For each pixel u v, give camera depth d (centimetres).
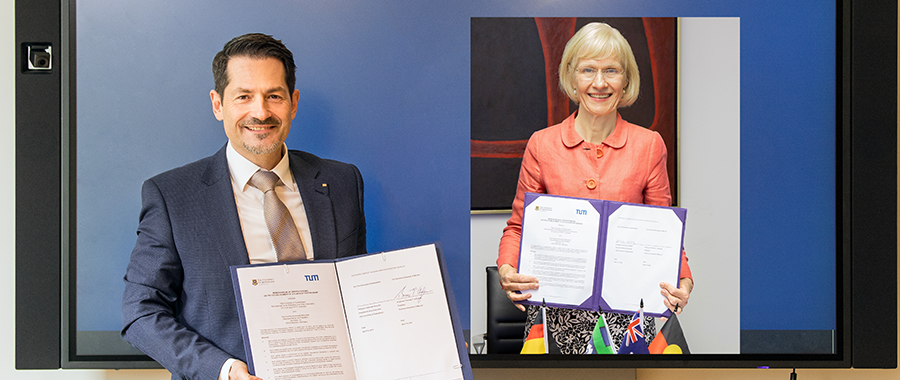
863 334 148
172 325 123
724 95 150
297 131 148
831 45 151
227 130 137
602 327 146
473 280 148
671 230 146
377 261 127
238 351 126
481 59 150
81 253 147
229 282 128
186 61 148
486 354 147
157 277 126
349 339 123
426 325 125
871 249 148
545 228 147
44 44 147
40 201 146
